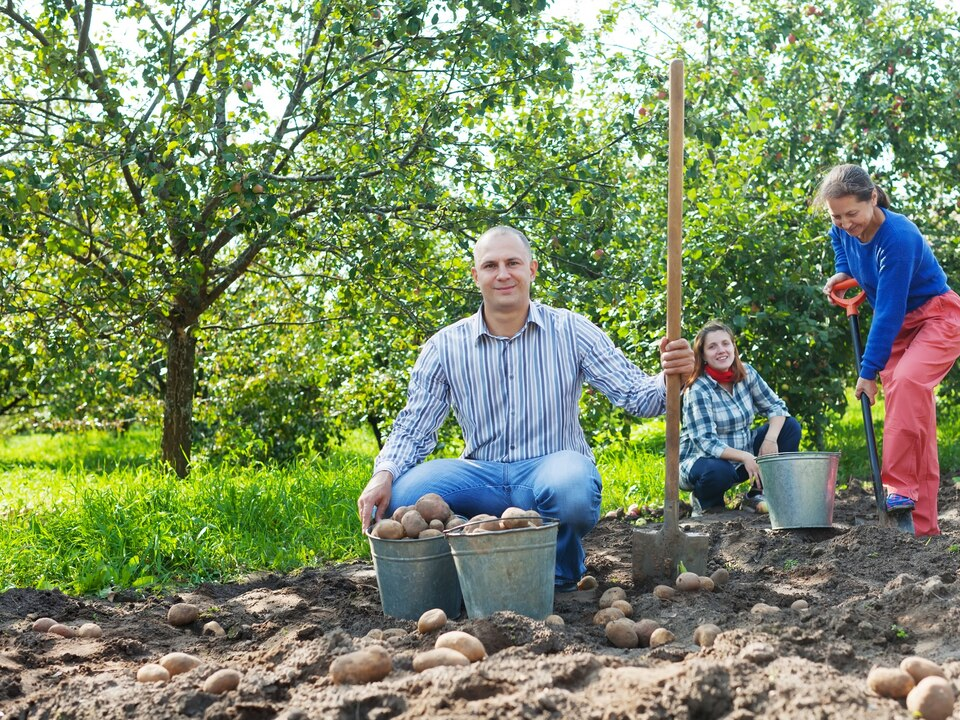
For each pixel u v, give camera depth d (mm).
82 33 7359
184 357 8219
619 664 2285
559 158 7387
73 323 7395
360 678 2264
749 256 7656
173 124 6426
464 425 3838
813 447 8266
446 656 2316
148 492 5395
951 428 9219
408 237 7359
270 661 2609
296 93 6988
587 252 7141
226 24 7070
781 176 9180
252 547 4820
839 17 10047
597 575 4027
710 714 1986
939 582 2914
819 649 2389
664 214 7703
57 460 12562
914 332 4730
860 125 9578
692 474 5711
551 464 3570
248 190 6352
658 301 6988
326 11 6617
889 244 4527
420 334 8656
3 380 8031
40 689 2582
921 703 1906
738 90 7945
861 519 5594
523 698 2016
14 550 4566
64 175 6461
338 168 6875
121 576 4328
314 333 9320
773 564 4055
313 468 6895
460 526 3148
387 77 7031
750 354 7906
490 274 3611
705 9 9594
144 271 7066
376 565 3289
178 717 2217
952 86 9406
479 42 6426
